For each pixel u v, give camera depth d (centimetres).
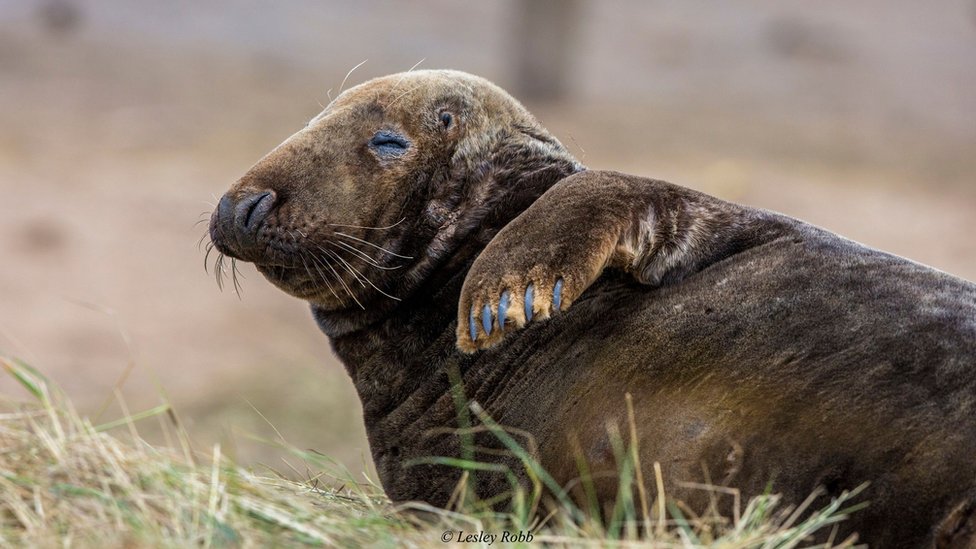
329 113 2252
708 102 11338
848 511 1723
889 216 8506
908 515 1700
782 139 10319
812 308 1895
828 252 1989
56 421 1795
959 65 12712
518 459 2014
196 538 1623
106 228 7644
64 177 8375
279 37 12062
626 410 1920
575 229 1912
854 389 1788
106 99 10088
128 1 12606
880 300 1880
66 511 1642
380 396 2191
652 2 14100
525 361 2056
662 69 12256
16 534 1614
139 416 1905
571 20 11112
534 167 2220
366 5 13275
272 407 5275
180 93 10319
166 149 9069
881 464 1727
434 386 2134
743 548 1684
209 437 4912
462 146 2206
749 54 12706
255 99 10325
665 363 1927
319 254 2141
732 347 1895
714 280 1989
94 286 6950
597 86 11638
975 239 8119
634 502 1872
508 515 1897
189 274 7212
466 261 2173
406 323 2178
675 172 9019
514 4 11175
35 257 7206
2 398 1916
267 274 2220
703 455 1834
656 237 1995
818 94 11744
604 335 2003
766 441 1802
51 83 10338
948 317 1827
